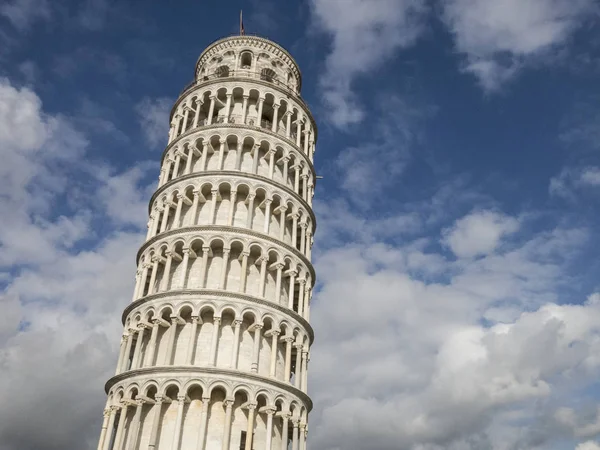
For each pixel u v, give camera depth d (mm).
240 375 46000
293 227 57438
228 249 52125
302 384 51062
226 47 70500
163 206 57438
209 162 59281
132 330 50438
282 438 46188
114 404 47188
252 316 50219
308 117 67312
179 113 65188
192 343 47188
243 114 62000
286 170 60188
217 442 44281
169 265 52125
